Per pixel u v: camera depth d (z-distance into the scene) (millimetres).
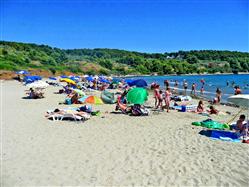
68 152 10289
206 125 14523
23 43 134375
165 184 7797
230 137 12414
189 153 10305
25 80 45094
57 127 14086
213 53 197625
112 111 19141
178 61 172875
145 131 13508
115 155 10016
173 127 14422
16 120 15719
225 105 25156
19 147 10820
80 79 53281
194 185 7758
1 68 68438
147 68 161250
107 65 147250
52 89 37094
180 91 42250
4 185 7664
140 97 17844
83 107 17766
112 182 7891
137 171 8648
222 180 8078
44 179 8047
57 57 146625
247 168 8938
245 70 166375
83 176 8258
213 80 83500
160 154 10172
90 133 13016
